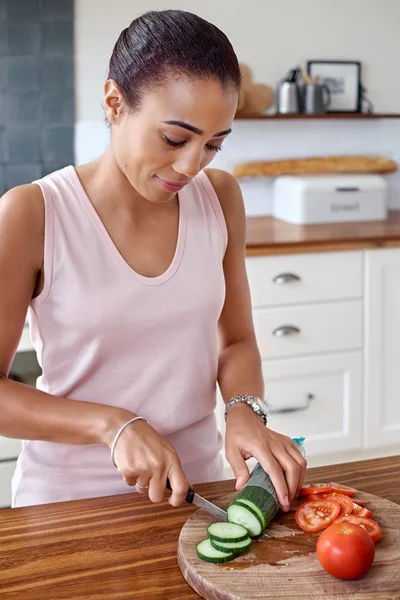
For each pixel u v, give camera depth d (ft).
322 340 9.53
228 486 3.93
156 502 3.48
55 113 10.28
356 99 11.40
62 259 4.00
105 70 10.36
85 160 10.48
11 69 10.02
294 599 2.88
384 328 9.75
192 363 4.27
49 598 2.99
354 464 4.19
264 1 10.82
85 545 3.37
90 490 4.23
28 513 3.66
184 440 4.40
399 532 3.36
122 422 3.59
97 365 4.14
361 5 11.24
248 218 11.18
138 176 3.70
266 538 3.33
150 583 3.10
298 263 9.27
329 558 2.98
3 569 3.18
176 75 3.41
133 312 4.08
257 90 10.89
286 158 11.35
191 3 10.56
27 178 10.33
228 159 11.13
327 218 10.67
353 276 9.51
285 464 3.67
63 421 3.66
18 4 9.90
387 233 9.66
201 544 3.23
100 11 10.22
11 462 8.20
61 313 4.05
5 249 3.85
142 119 3.53
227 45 3.54
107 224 4.09
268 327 9.30
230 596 2.90
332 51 11.24
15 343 3.99
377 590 2.94
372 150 11.70
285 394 9.52
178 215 4.29
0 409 3.74
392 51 11.50
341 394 9.73
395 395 9.96
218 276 4.35
